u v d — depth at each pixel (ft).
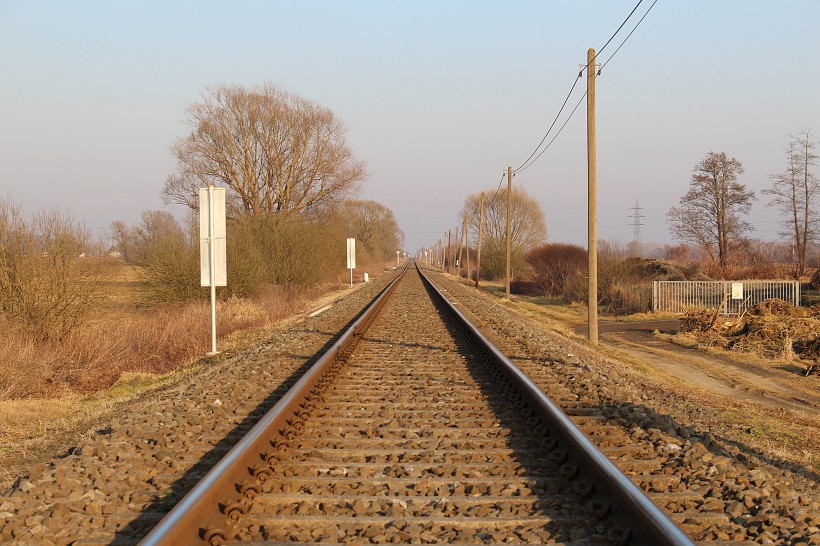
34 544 13.58
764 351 67.56
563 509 15.39
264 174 159.33
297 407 24.95
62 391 37.76
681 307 111.45
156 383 40.11
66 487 16.79
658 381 43.57
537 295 186.70
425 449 20.67
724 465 18.51
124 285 83.61
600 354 57.00
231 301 84.33
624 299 116.98
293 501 15.80
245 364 37.83
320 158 162.61
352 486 17.13
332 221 174.50
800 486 18.28
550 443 20.08
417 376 33.81
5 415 29.81
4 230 47.03
